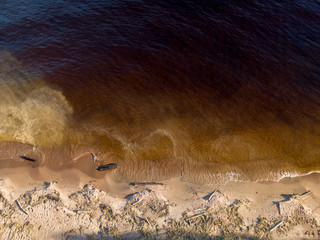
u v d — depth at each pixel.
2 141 18.56
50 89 22.25
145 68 24.02
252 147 19.03
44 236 14.17
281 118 20.88
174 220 14.90
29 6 29.39
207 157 18.39
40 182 16.58
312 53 25.00
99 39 26.11
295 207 15.64
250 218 15.16
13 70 23.45
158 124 20.34
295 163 18.16
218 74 23.64
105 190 16.36
